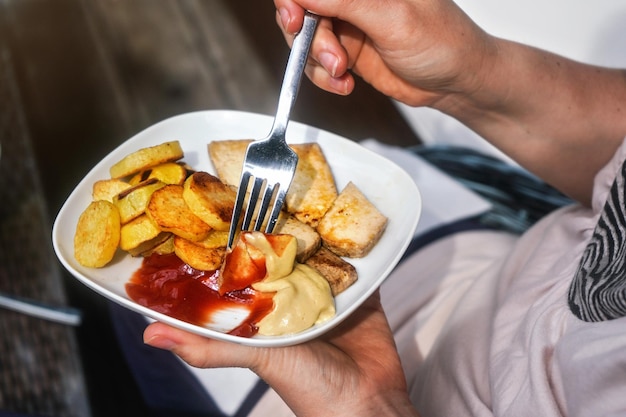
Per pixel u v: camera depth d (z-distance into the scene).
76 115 1.20
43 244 0.98
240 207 0.53
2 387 0.87
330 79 0.61
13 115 1.20
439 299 0.69
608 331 0.48
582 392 0.48
